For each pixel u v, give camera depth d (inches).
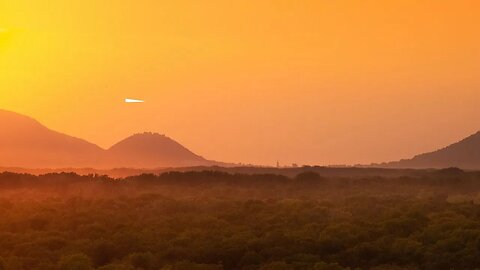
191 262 5408.5
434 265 5334.6
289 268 5157.5
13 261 5290.4
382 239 6003.9
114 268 5098.4
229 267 5462.6
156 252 5654.5
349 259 5516.7
